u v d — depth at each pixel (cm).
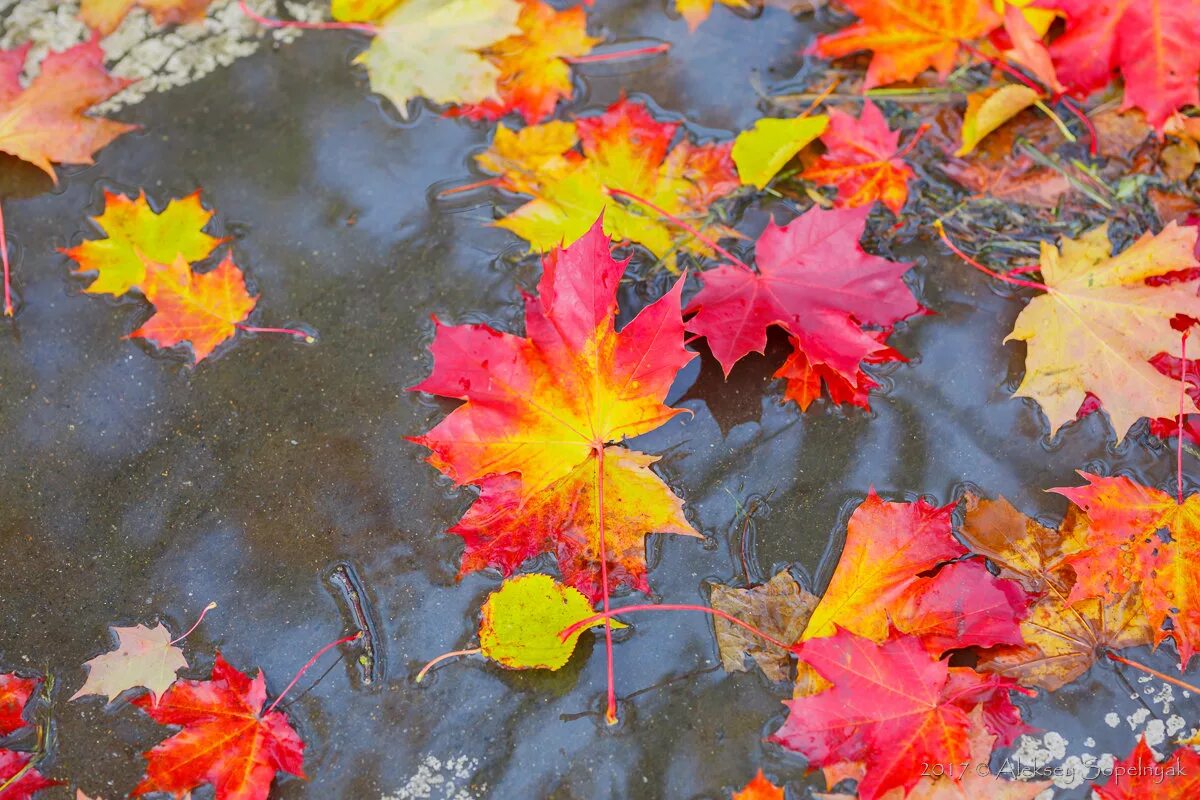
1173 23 115
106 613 109
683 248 115
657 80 120
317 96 120
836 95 119
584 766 106
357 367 113
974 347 113
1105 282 111
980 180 116
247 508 110
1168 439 110
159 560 110
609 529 108
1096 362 111
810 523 110
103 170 118
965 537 109
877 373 112
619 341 107
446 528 110
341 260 116
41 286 115
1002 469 110
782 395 112
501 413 108
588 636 108
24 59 118
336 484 111
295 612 109
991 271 114
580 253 107
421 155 118
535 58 120
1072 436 111
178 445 112
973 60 119
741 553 109
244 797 105
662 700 107
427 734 106
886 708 104
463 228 116
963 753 103
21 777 106
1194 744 105
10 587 109
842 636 104
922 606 106
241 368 113
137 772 106
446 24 119
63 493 111
